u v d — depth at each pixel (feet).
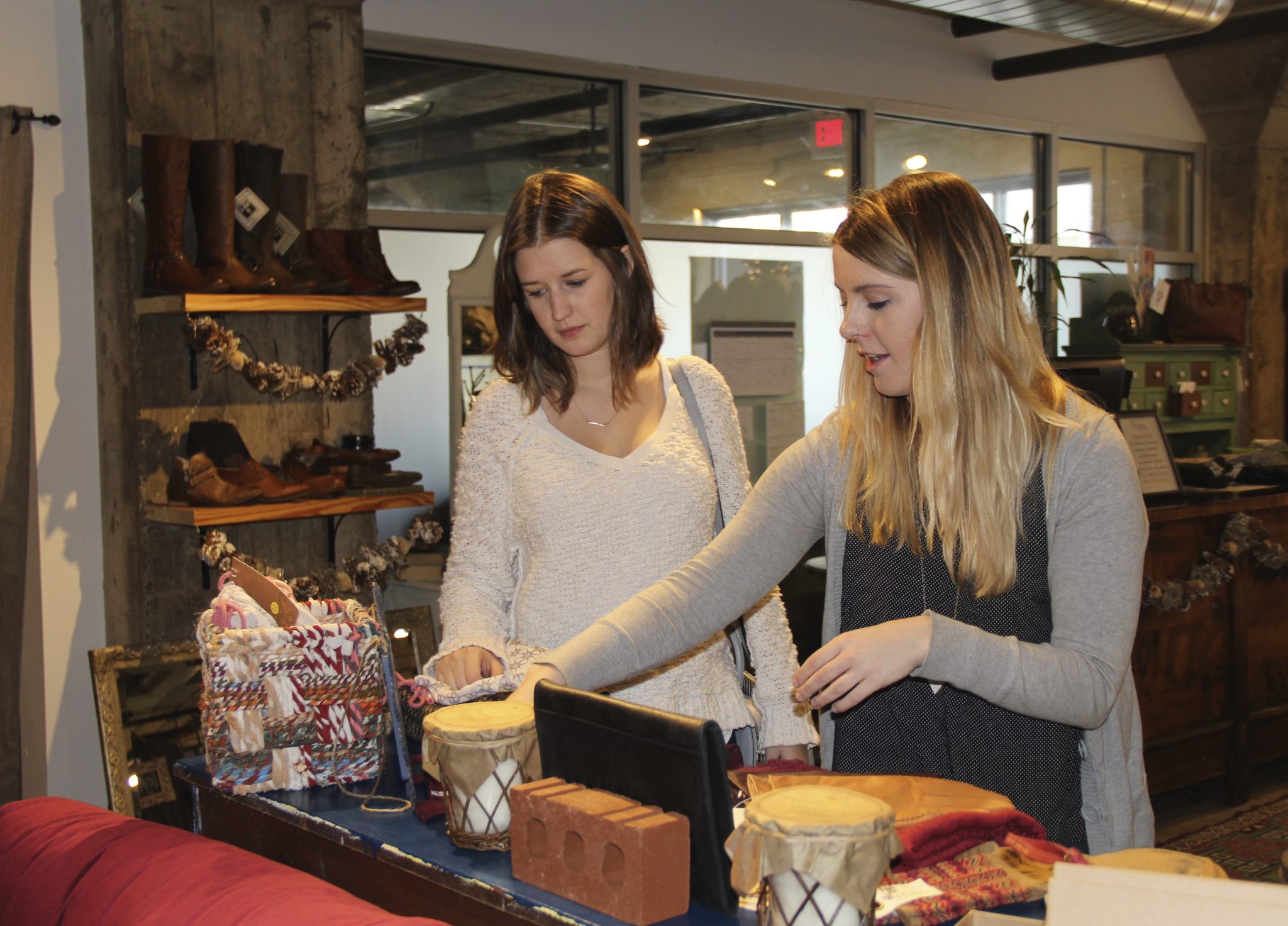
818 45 17.69
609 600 5.78
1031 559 4.55
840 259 4.69
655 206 16.21
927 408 4.49
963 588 4.71
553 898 3.65
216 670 4.83
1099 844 4.67
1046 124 21.13
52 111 10.46
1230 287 21.98
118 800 8.86
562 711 3.91
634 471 5.91
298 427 11.38
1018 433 4.46
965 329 4.44
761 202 17.43
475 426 6.16
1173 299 21.81
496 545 6.02
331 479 10.59
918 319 4.52
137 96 10.23
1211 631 13.15
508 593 6.03
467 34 14.06
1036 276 21.66
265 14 10.98
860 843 3.09
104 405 10.76
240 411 10.97
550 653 4.69
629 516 5.84
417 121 13.91
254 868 4.40
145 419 10.36
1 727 9.95
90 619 10.90
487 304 14.48
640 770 3.67
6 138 9.96
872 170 18.53
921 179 4.62
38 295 10.47
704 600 4.99
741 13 16.75
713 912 3.54
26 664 10.57
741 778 4.42
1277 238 24.52
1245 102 23.52
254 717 4.86
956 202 4.49
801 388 18.02
